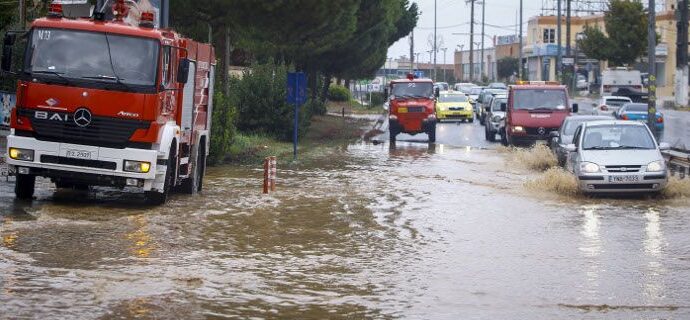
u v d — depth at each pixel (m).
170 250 12.84
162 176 16.89
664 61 99.38
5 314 8.96
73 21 16.39
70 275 10.85
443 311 9.76
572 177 20.95
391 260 12.67
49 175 16.39
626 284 11.23
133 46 16.38
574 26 116.62
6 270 10.98
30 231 13.79
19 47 27.23
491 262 12.63
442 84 98.25
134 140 16.30
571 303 10.19
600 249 13.73
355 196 20.02
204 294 10.22
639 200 19.89
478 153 34.25
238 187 21.42
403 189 21.59
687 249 13.78
